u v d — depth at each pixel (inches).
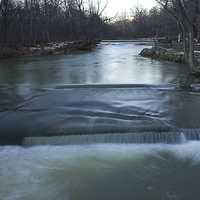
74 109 499.5
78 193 288.0
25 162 339.9
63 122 430.9
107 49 1904.5
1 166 332.8
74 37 2186.3
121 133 386.9
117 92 623.2
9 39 1588.3
